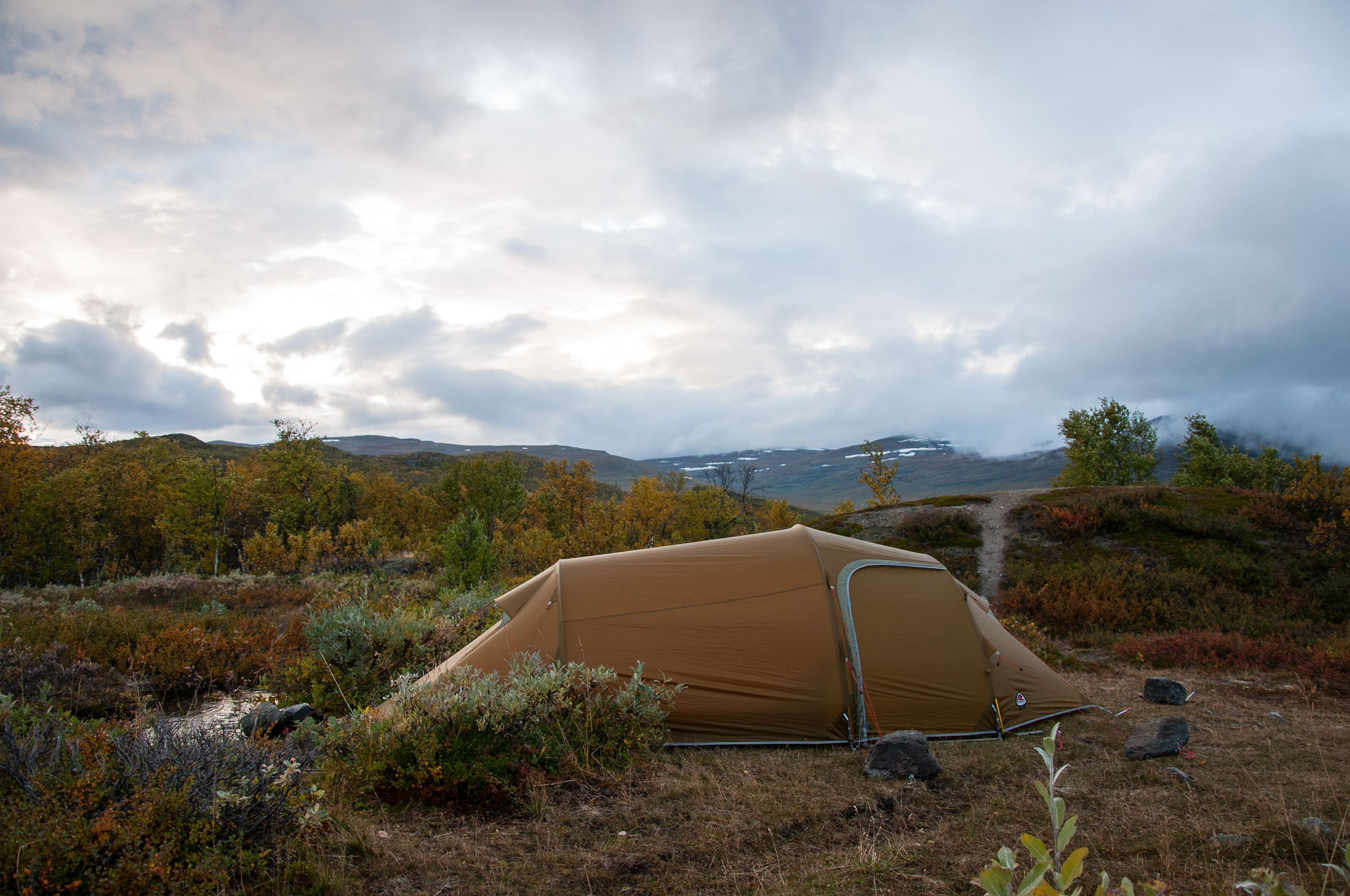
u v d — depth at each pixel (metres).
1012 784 5.54
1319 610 16.75
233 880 3.48
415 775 5.04
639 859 4.12
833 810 4.92
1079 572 19.77
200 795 3.74
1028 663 8.12
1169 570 20.39
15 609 16.19
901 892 3.66
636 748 5.99
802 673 6.99
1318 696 9.08
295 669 9.60
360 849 4.09
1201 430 40.88
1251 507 23.91
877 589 7.62
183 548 41.22
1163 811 4.80
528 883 3.83
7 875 2.97
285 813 4.03
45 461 40.44
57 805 3.38
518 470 54.06
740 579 7.57
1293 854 3.94
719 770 5.94
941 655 7.35
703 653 7.09
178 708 9.27
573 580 7.65
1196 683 10.04
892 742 5.82
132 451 46.44
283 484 46.78
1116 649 12.71
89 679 9.83
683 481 47.25
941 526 26.53
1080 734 7.02
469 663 7.28
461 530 20.44
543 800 4.89
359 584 19.86
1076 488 30.45
